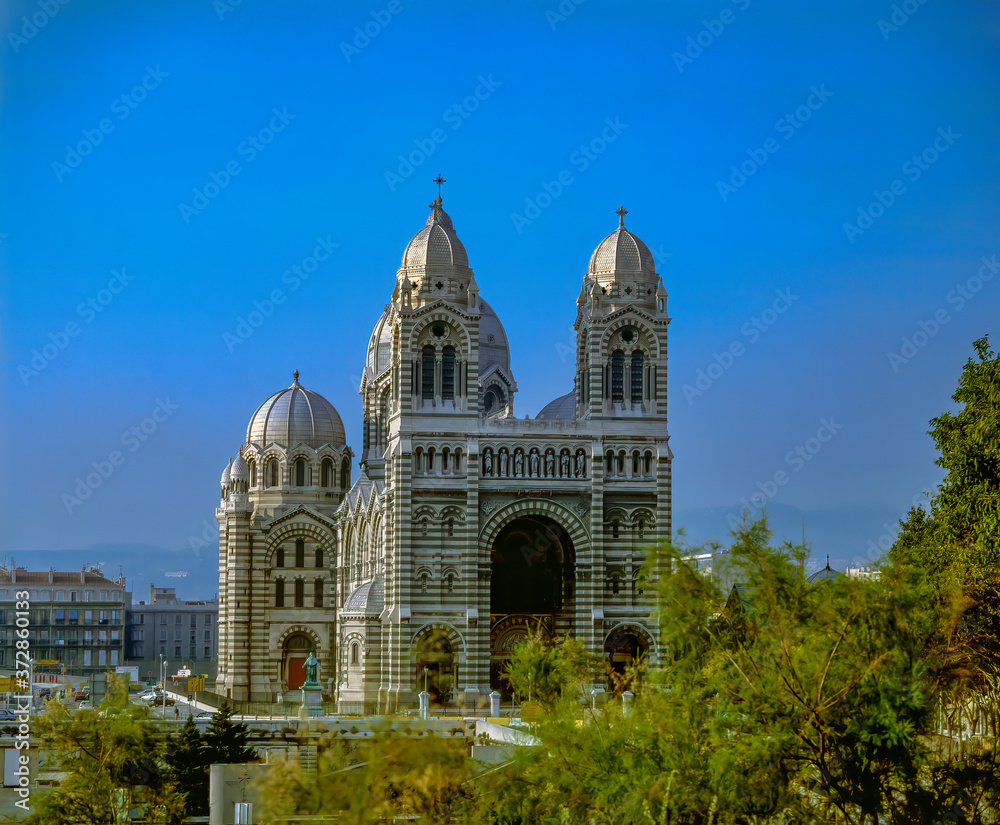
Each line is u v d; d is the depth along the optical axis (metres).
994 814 57.94
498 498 151.25
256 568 190.25
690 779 58.53
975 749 60.69
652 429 154.00
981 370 106.81
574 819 59.78
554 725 62.00
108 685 99.50
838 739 57.91
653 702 61.84
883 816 58.59
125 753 86.81
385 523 155.12
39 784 98.50
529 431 152.50
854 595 59.00
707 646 63.66
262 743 111.56
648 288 156.00
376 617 158.00
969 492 99.81
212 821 85.19
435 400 151.75
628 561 152.50
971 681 65.25
